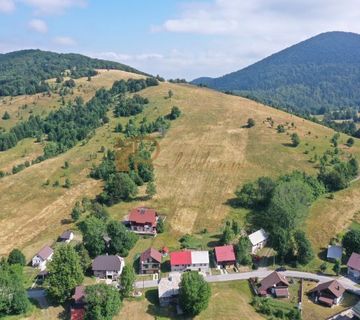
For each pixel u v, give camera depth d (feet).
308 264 444.14
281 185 528.63
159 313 372.38
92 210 554.05
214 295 393.70
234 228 494.59
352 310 367.86
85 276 424.46
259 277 419.33
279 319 363.76
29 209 602.85
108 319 356.38
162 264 447.42
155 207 575.79
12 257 447.83
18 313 370.94
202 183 637.30
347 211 544.21
